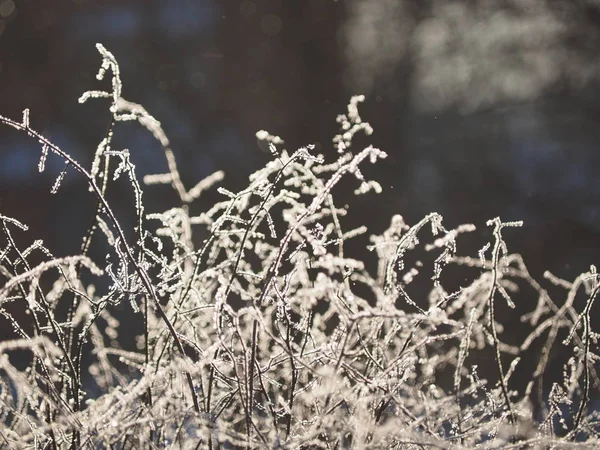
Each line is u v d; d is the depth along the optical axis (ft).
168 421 6.22
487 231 27.55
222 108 40.16
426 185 33.68
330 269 5.94
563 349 16.78
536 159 34.50
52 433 6.13
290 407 6.24
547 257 28.96
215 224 6.88
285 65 40.27
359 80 39.81
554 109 35.47
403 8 39.63
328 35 40.45
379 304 6.29
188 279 7.64
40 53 42.52
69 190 35.50
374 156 6.07
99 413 6.40
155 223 27.91
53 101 41.86
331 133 38.19
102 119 40.55
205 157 38.40
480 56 37.32
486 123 37.01
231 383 6.91
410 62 39.42
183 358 5.98
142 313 7.35
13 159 38.19
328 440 6.45
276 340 5.82
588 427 6.86
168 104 41.34
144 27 43.24
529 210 31.68
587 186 32.45
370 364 6.94
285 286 6.66
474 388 7.12
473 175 34.19
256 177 7.37
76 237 31.99
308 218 6.70
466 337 6.62
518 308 20.11
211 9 42.70
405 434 5.94
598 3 32.42
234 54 41.34
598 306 20.04
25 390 6.15
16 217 33.58
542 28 34.53
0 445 6.39
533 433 6.90
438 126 37.40
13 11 42.65
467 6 37.40
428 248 7.04
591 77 34.42
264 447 5.78
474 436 6.53
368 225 27.35
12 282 5.85
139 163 37.73
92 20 43.52
